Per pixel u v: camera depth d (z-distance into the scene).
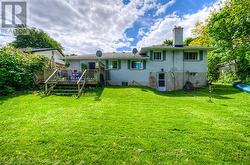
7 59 15.88
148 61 24.91
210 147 6.29
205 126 8.21
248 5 24.94
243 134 7.41
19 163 5.42
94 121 8.66
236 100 14.91
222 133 7.45
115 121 8.70
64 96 14.96
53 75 18.17
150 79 24.80
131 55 26.20
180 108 11.70
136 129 7.73
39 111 10.27
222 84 26.16
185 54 24.80
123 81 25.14
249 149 6.22
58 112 10.12
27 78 17.08
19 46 56.31
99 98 14.62
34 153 5.88
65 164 5.38
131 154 5.85
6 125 8.14
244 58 25.88
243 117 9.77
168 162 5.46
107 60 25.25
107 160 5.56
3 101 12.43
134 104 12.68
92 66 25.66
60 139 6.72
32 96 14.36
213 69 30.50
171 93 19.58
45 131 7.41
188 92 20.38
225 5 28.11
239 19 25.91
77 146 6.27
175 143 6.53
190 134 7.30
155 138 6.90
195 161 5.51
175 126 8.13
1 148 6.16
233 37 26.91
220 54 28.69
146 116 9.65
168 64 24.73
